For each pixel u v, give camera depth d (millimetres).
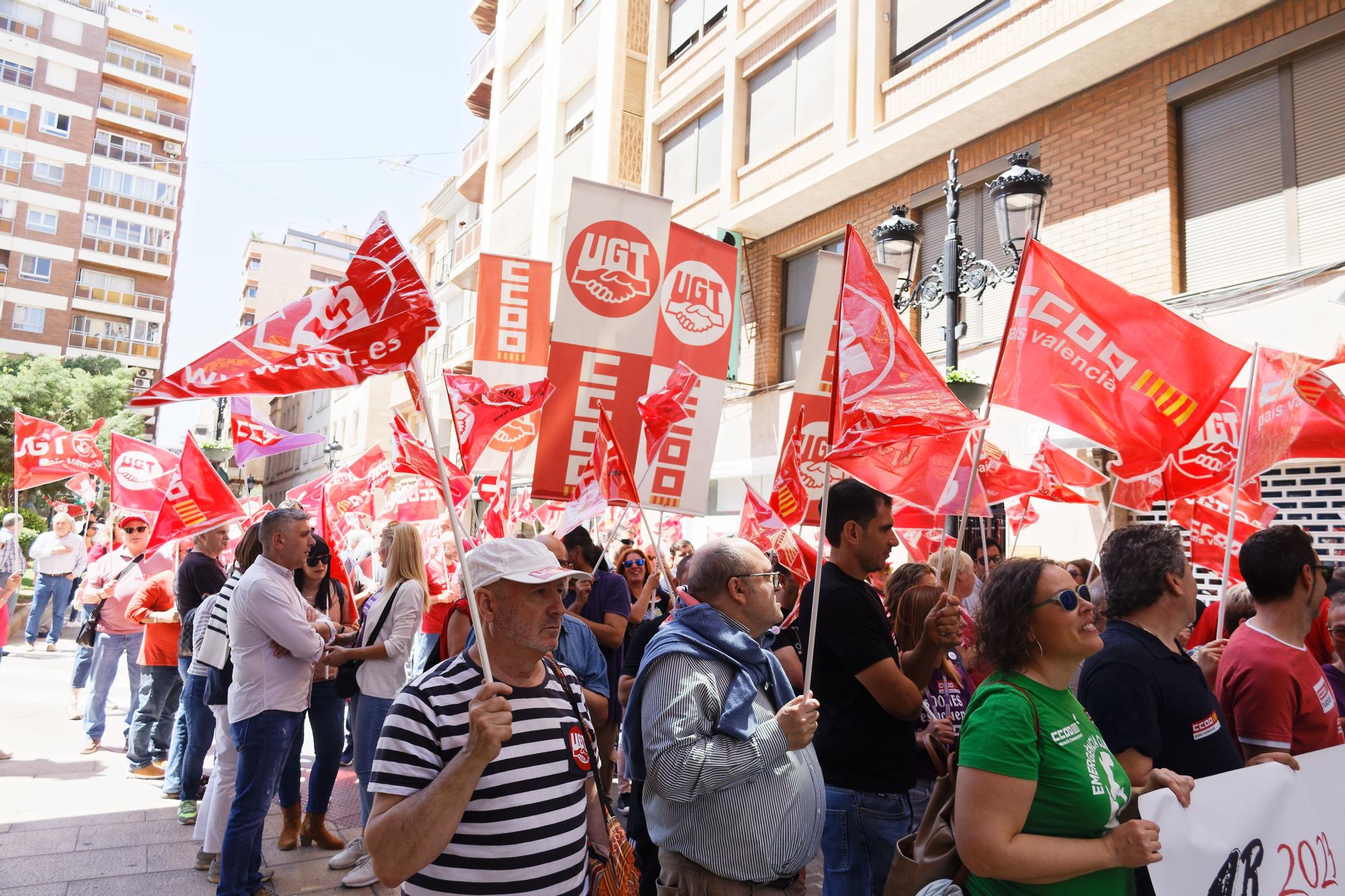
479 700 2156
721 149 15430
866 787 3270
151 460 7668
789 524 5965
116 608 7805
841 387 3234
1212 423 5074
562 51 22109
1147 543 2865
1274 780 2607
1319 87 7684
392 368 2414
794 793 2809
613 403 5887
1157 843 2133
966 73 10438
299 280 65125
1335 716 3256
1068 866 2115
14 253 44406
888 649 3336
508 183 25453
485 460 6961
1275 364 4469
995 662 2418
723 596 3051
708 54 15734
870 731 3301
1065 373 4098
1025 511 7164
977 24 10602
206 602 5746
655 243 6086
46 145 45406
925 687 3541
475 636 2244
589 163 19938
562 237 21125
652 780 2764
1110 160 9227
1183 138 8742
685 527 15289
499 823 2262
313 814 5559
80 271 47094
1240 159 8242
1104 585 2969
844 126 12055
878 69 11781
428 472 3602
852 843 3230
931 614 3490
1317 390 4371
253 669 4457
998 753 2219
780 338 14148
